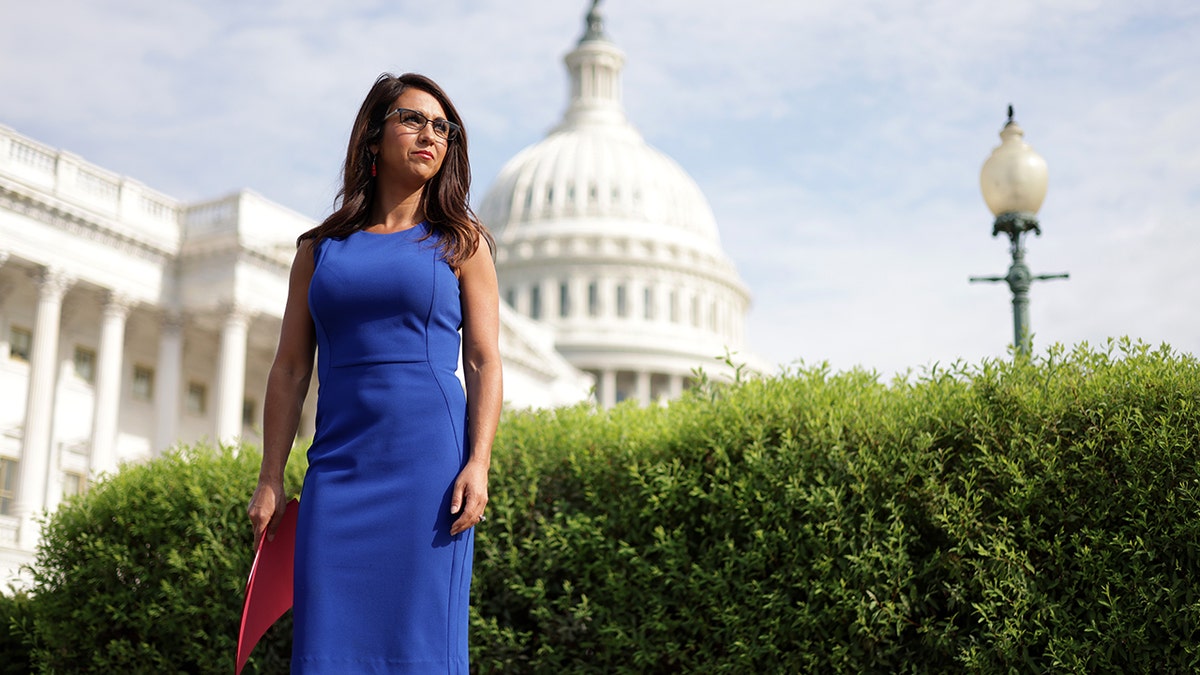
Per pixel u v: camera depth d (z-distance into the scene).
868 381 9.77
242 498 10.70
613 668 9.34
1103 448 8.15
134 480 11.35
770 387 9.73
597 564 9.38
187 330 58.97
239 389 55.19
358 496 4.11
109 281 53.19
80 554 11.39
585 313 124.81
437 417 4.20
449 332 4.34
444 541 4.10
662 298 126.50
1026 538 8.22
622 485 9.62
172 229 56.62
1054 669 7.89
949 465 8.76
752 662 8.73
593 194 130.75
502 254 128.38
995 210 12.00
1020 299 11.71
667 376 124.94
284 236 58.00
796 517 8.95
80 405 55.19
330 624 3.99
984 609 8.06
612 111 145.25
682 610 8.98
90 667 11.09
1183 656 7.59
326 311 4.30
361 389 4.21
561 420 10.38
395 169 4.46
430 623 4.02
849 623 8.58
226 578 10.46
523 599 9.66
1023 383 8.69
